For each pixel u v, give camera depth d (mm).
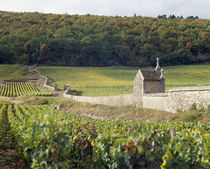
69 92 66812
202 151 7816
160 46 135000
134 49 139250
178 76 93250
